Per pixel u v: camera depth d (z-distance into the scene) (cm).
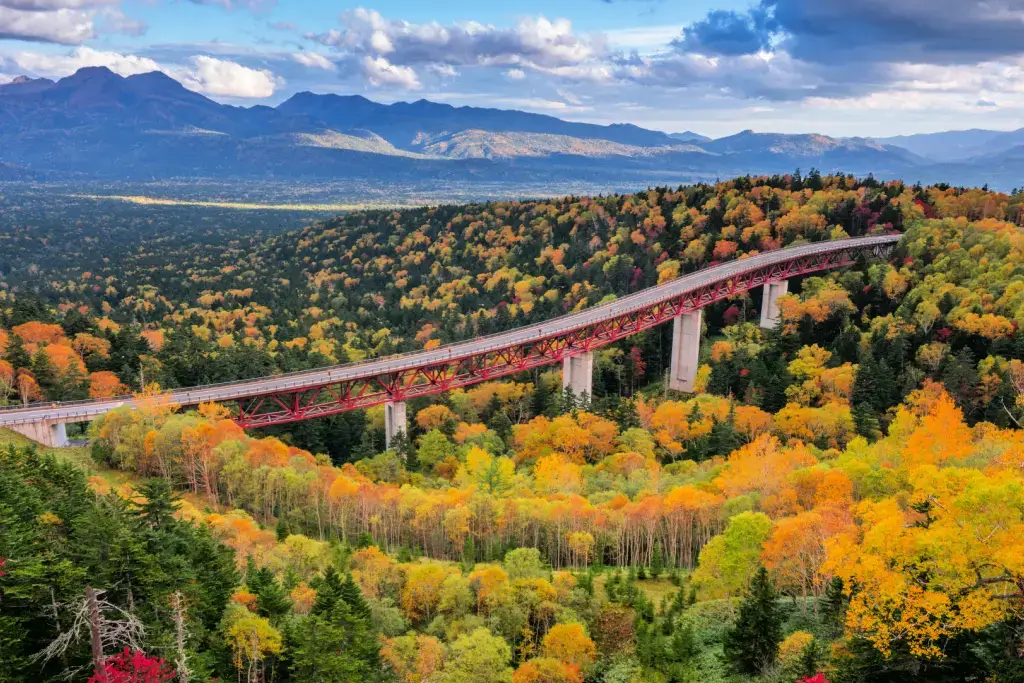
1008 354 15900
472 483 10712
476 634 6303
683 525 9231
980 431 11175
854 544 5166
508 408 18012
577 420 14912
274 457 10581
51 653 4250
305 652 5312
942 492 4869
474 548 9331
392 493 9750
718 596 7406
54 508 5925
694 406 14962
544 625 7138
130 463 10438
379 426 16462
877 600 4503
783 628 6259
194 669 4762
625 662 6588
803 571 6612
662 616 7281
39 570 4606
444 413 16112
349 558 7712
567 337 17738
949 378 14900
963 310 17100
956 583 4234
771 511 8875
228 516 8606
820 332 19625
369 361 15850
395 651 6088
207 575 5772
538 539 9456
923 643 4584
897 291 19662
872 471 8981
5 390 13275
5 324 18325
